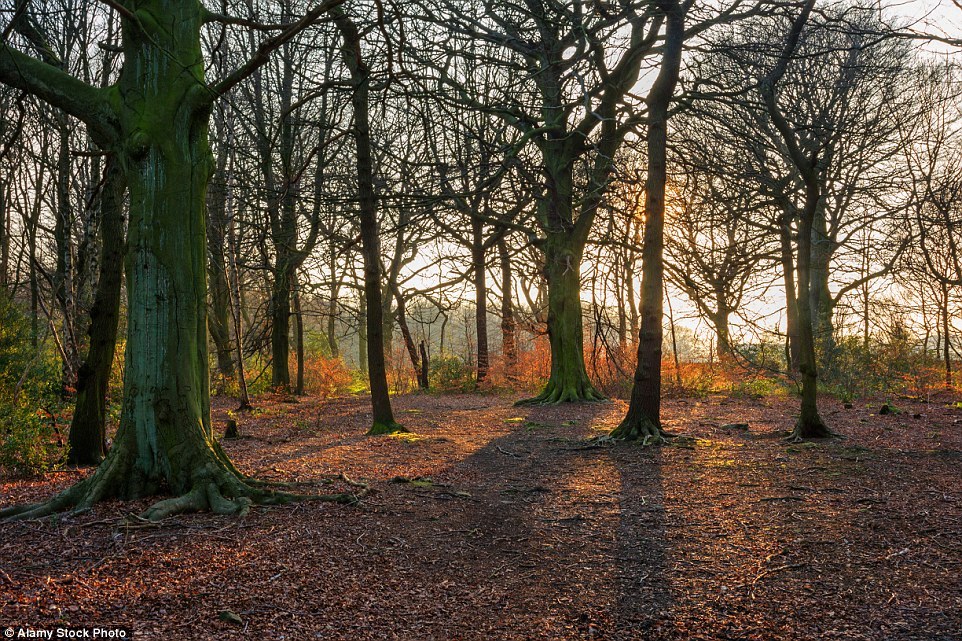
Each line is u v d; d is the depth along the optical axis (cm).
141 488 652
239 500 641
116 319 913
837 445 1000
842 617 409
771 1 1001
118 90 670
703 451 985
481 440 1160
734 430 1205
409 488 757
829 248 2112
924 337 2169
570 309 1784
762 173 1227
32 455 789
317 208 1522
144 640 358
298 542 542
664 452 984
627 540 572
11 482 753
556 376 1805
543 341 2398
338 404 1966
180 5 670
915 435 1088
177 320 664
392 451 1032
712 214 1291
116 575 450
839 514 625
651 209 1079
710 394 1952
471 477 836
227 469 688
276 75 1977
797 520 612
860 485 737
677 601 441
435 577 482
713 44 1210
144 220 659
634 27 1509
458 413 1630
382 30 792
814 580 469
